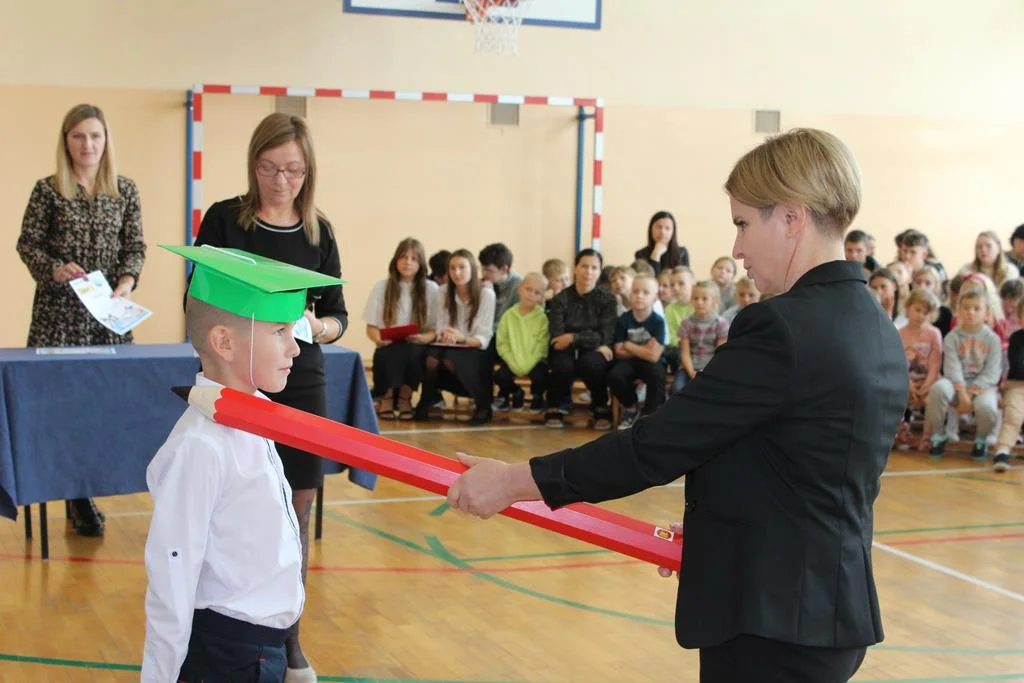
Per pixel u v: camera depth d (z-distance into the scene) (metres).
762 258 1.54
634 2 9.51
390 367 7.15
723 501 1.48
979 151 10.30
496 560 4.11
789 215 1.50
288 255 2.74
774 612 1.42
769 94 9.84
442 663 3.07
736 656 1.47
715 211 9.80
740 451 1.48
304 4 8.80
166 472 1.76
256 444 1.85
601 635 3.33
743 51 9.77
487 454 6.07
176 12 8.52
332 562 4.03
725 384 1.44
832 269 1.50
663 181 9.70
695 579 1.50
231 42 8.66
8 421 3.67
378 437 1.74
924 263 8.18
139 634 3.23
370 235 9.10
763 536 1.45
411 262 7.20
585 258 7.12
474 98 9.05
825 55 9.94
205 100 8.59
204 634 1.80
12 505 3.70
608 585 3.84
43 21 8.23
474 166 9.27
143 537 4.29
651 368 6.90
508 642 3.25
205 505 1.75
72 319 4.35
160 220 8.59
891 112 10.11
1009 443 6.14
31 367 3.71
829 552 1.44
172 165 8.59
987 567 4.20
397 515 4.76
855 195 1.51
